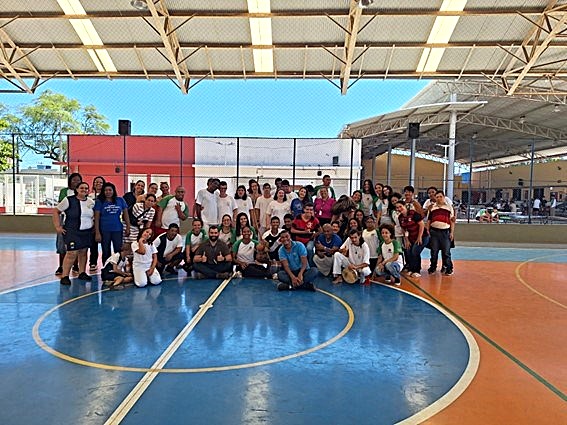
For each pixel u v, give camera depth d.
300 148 19.48
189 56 11.03
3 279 6.77
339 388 3.04
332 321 4.67
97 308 5.06
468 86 19.06
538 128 25.70
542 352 3.81
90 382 3.09
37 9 10.07
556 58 11.77
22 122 28.75
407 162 30.17
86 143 19.17
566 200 22.77
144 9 9.75
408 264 7.60
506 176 27.72
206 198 7.51
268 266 7.03
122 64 11.92
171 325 4.43
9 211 18.23
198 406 2.75
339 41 10.98
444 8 9.81
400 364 3.49
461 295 6.06
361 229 7.28
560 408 2.78
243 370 3.32
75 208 6.27
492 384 3.13
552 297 6.01
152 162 19.33
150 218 6.82
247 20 10.41
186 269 7.04
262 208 8.23
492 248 12.55
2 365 3.38
